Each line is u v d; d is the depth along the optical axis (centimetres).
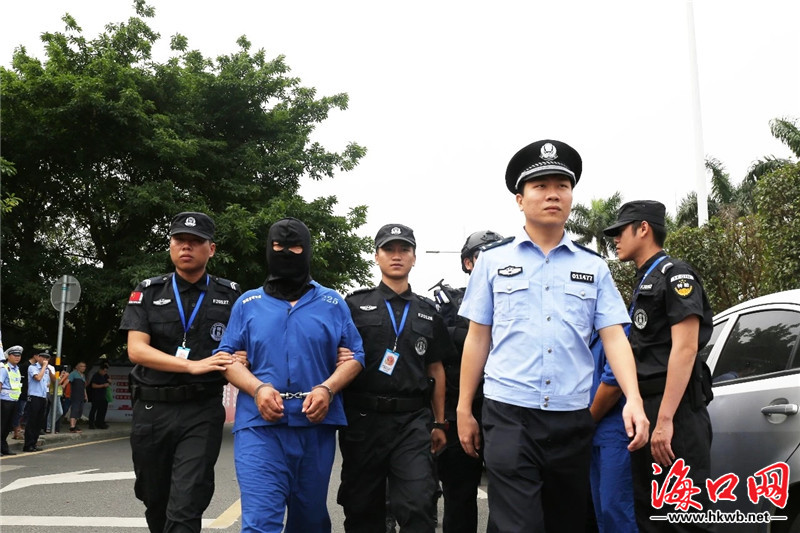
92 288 1733
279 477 362
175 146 1736
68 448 1341
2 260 1766
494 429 307
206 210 1762
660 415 349
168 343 427
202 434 410
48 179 1830
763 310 450
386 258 446
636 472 364
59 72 1742
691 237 1527
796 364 401
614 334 313
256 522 349
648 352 372
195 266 434
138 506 700
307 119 2188
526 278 315
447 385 480
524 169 323
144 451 414
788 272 1166
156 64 1905
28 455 1199
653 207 402
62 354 2048
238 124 2016
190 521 390
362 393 423
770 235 1214
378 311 437
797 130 2561
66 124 1731
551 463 301
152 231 1927
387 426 418
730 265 1514
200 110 1952
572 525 312
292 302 390
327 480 386
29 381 1273
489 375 315
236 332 388
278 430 366
